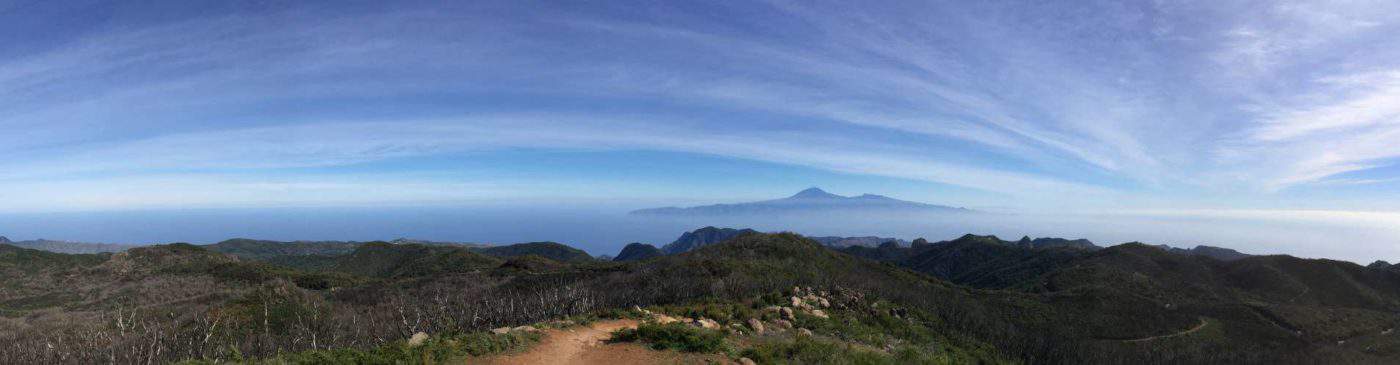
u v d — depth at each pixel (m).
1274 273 99.31
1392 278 97.00
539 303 37.03
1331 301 89.62
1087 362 44.66
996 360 35.94
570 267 82.75
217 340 30.86
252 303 40.75
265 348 28.86
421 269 122.06
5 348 31.27
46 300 73.00
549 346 20.09
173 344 29.52
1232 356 55.06
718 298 35.28
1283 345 60.88
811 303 36.00
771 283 41.09
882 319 36.16
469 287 64.00
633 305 33.44
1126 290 89.88
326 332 33.62
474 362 17.66
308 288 84.44
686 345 20.44
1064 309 68.62
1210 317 69.75
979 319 47.25
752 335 25.64
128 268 97.12
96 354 29.08
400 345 18.05
